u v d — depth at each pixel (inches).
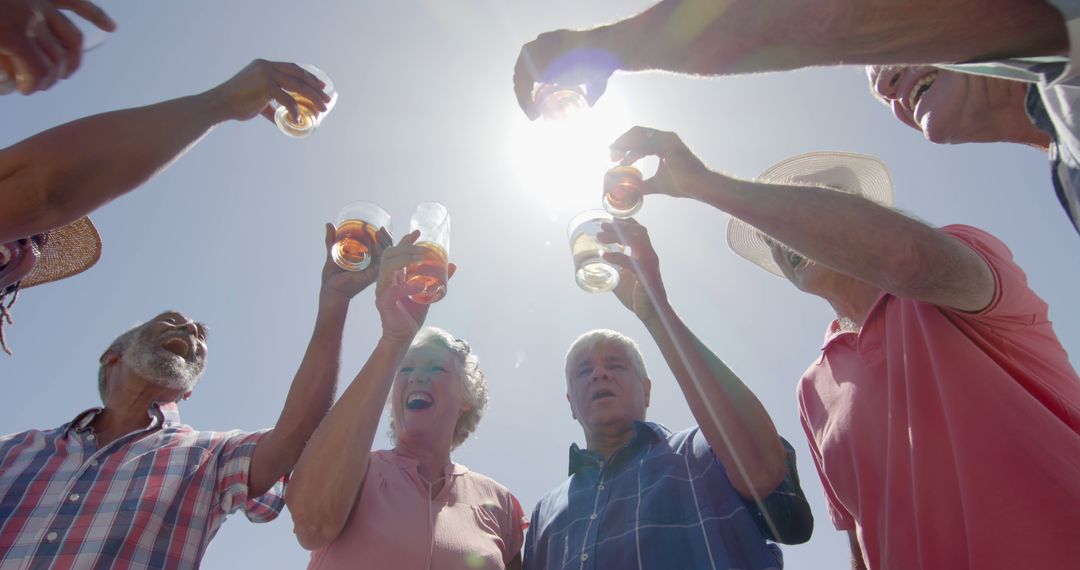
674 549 104.0
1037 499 67.2
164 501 122.2
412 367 136.3
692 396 113.2
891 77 101.9
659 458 119.5
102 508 119.3
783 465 110.4
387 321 107.1
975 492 71.1
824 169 133.1
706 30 63.6
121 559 114.2
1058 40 47.6
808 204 77.3
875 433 89.7
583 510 120.9
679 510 108.7
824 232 75.8
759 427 110.1
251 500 136.6
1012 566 66.5
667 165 94.8
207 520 126.0
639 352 144.8
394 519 111.0
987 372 74.8
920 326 83.6
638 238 120.3
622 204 106.8
